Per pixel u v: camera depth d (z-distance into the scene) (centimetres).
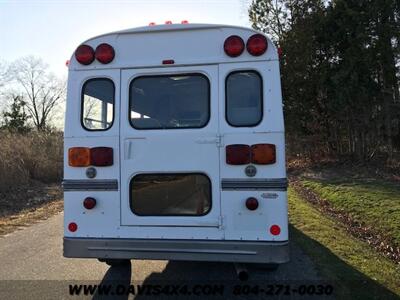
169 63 486
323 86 2239
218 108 476
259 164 464
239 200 467
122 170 488
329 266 615
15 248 738
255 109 470
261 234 463
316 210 1137
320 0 2311
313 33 2275
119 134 490
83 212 493
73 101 500
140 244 482
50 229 900
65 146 499
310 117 2372
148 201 484
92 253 489
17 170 1516
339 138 2369
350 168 2039
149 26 491
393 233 862
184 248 475
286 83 2338
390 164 1948
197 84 484
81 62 500
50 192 1458
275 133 464
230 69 477
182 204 480
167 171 480
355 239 824
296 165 2372
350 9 2111
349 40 2108
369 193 1298
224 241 469
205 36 484
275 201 461
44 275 590
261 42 470
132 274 593
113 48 496
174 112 485
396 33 1973
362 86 2069
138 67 491
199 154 476
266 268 574
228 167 470
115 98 494
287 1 2380
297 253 683
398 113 2008
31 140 1852
